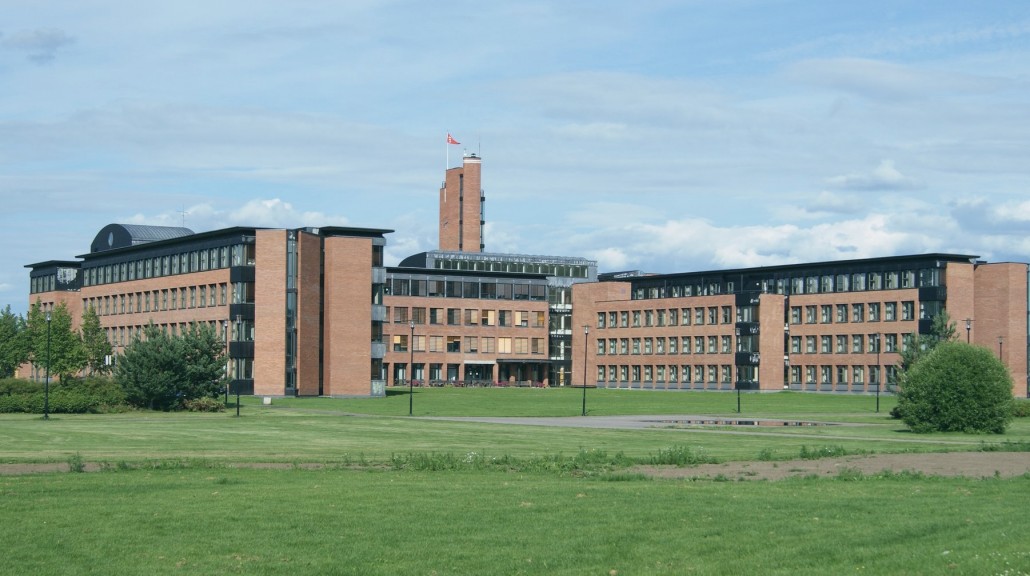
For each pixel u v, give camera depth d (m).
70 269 177.12
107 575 22.41
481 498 32.56
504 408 107.31
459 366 198.62
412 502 31.62
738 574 21.92
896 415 86.12
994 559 22.17
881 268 168.75
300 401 121.19
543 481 37.84
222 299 135.50
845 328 173.25
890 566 21.98
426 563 23.39
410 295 193.62
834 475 40.78
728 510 29.94
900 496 33.25
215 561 23.62
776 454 50.22
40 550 24.64
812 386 177.75
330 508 30.41
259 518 28.70
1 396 93.38
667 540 25.56
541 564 23.23
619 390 182.25
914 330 162.62
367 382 138.00
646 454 51.06
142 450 52.88
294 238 134.75
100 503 31.27
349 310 137.12
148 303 151.25
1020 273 158.75
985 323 160.88
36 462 45.47
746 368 180.88
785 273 183.62
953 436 68.50
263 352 132.38
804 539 25.38
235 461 46.28
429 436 64.44
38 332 136.00
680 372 192.12
